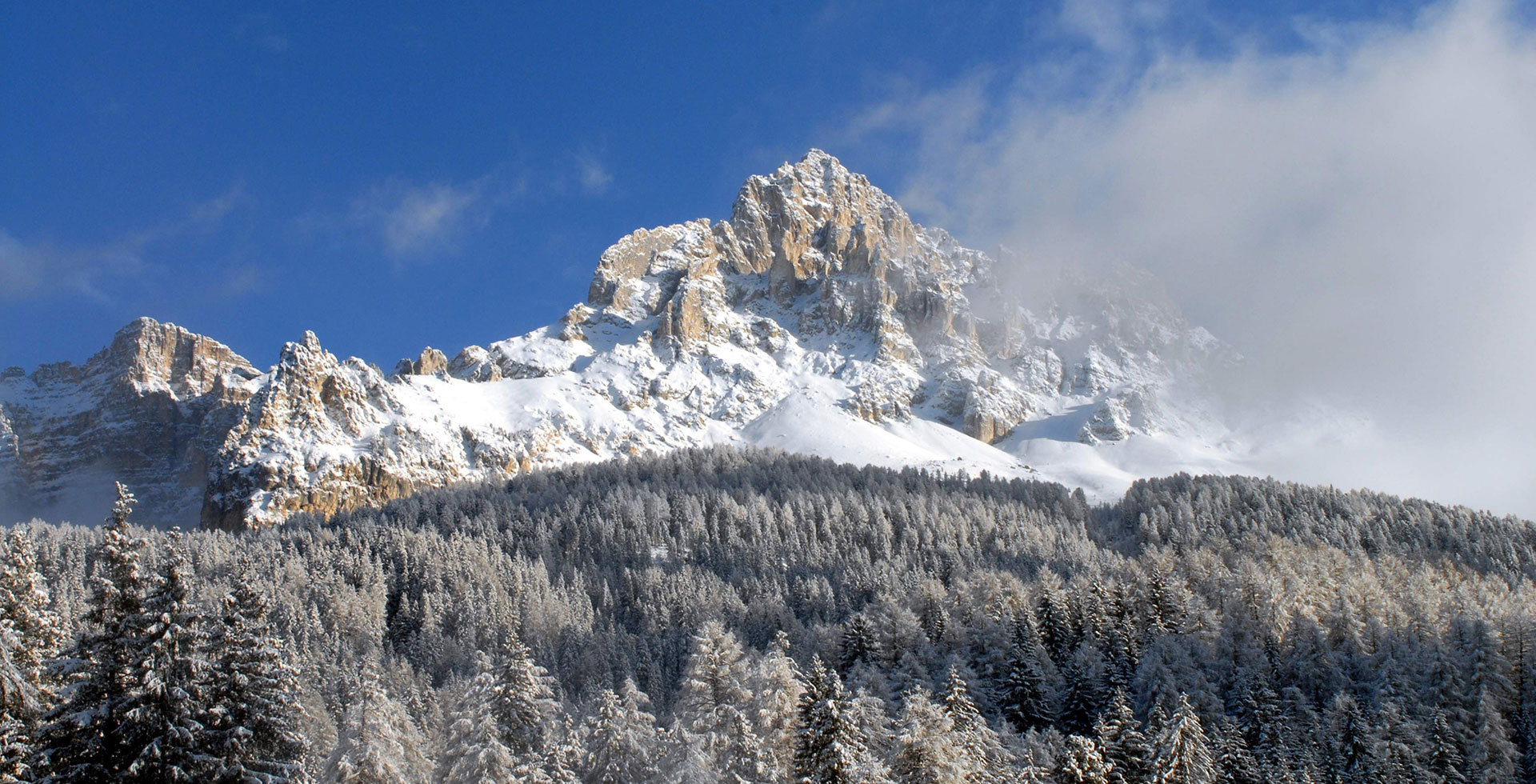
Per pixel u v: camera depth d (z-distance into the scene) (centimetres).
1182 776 8075
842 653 12381
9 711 3962
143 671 3738
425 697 11412
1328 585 14175
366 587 17238
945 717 6875
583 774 7044
